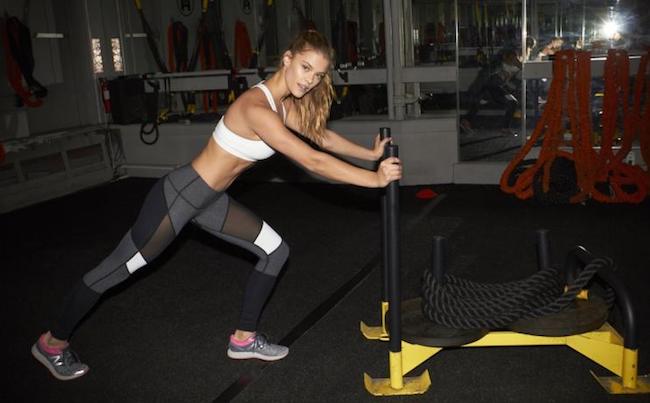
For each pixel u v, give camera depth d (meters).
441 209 4.91
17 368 2.81
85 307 2.54
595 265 2.42
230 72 6.23
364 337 2.93
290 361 2.74
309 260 3.96
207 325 3.14
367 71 5.79
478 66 7.02
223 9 7.62
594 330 2.40
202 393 2.54
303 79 2.19
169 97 6.89
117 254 2.48
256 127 2.22
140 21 7.06
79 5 6.33
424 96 7.59
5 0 5.68
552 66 5.25
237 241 2.58
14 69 5.63
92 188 6.28
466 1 6.86
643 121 4.74
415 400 2.41
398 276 2.33
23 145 5.66
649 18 6.06
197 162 2.40
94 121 6.58
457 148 5.61
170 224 2.41
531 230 4.30
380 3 8.19
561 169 4.88
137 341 3.01
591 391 2.41
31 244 4.60
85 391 2.59
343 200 5.34
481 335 2.41
